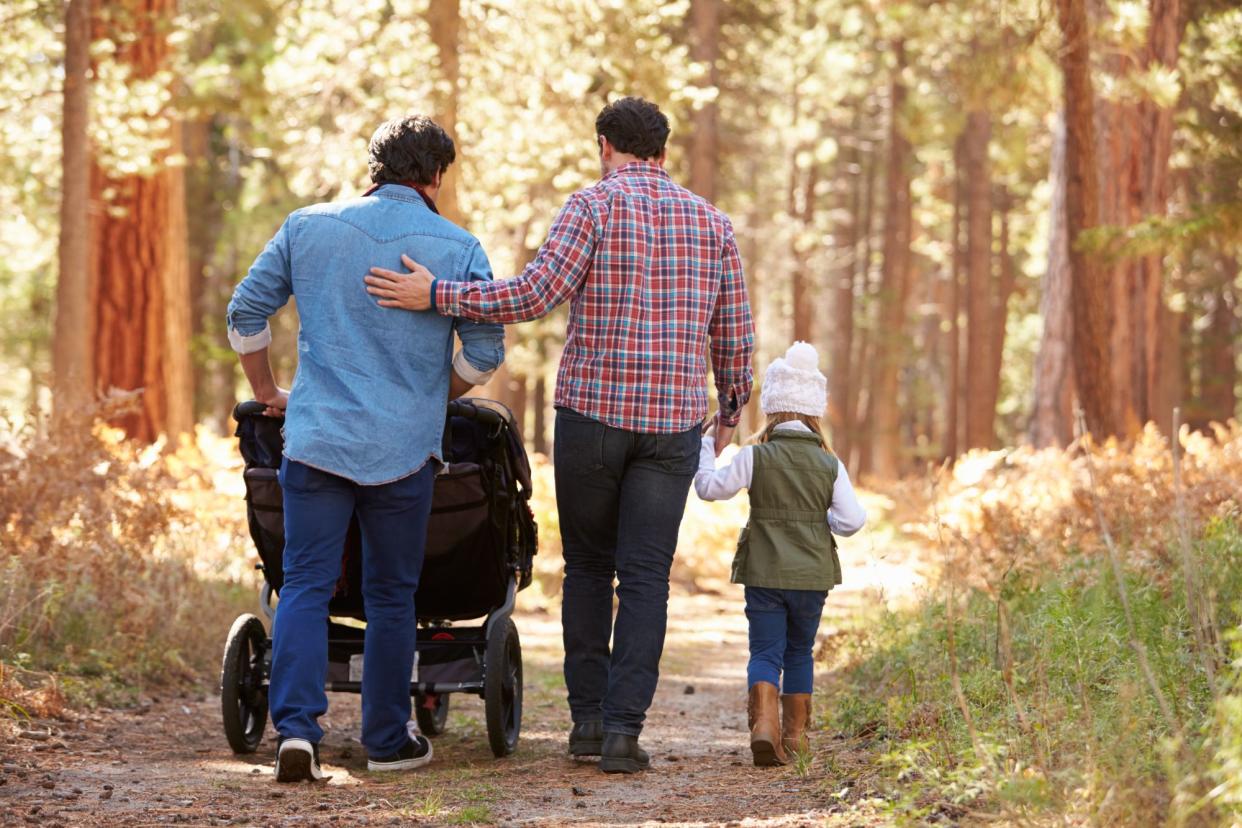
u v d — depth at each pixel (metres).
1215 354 49.81
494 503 6.73
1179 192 30.53
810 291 53.03
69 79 17.42
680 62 19.62
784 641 6.89
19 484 10.11
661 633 6.67
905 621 10.15
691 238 6.66
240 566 13.59
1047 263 26.41
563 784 6.32
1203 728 4.75
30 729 7.51
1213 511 11.17
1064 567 10.14
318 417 6.12
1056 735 5.39
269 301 6.30
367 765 6.86
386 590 6.45
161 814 5.49
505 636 7.05
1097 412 19.19
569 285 6.45
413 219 6.37
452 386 6.52
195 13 23.58
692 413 6.65
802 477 6.81
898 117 36.19
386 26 19.00
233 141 39.00
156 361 20.88
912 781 5.50
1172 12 23.67
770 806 5.64
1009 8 19.86
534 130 19.31
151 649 9.98
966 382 41.56
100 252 20.69
